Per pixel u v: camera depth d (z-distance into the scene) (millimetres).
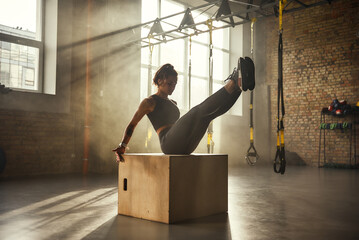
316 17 9383
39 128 6031
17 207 3037
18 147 5746
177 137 2529
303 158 9484
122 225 2354
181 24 5844
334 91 9023
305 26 9578
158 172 2480
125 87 7000
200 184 2668
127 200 2697
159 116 2729
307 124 9461
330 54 9117
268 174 6703
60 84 6340
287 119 9844
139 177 2617
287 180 5617
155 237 2049
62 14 6363
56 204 3195
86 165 6305
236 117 9805
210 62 4680
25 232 2152
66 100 6434
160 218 2457
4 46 5820
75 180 5211
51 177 5605
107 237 2039
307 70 9516
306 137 9469
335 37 9047
